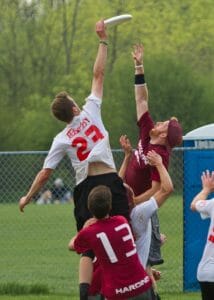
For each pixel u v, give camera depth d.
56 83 158.38
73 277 45.47
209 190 26.86
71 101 27.00
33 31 160.12
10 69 158.25
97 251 23.84
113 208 26.34
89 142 26.81
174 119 28.11
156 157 26.14
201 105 137.75
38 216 78.31
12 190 75.38
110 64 162.38
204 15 171.38
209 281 25.98
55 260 53.47
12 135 144.88
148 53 149.88
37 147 144.88
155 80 137.25
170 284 41.19
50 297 36.16
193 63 165.75
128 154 29.09
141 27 167.12
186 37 169.12
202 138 46.59
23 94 156.88
